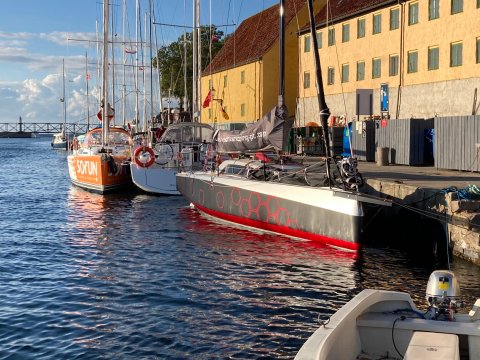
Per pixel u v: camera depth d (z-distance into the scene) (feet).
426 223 50.14
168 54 216.74
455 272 42.04
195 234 56.70
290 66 153.38
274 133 52.42
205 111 190.08
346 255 47.09
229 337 29.73
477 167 74.13
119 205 80.28
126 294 37.09
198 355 27.55
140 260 46.52
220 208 61.11
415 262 45.96
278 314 33.17
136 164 85.20
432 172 75.87
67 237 57.00
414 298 36.60
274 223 53.57
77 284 39.55
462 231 44.32
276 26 158.71
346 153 106.32
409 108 108.17
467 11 94.58
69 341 29.35
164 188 86.63
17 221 67.51
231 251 48.98
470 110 94.17
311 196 49.60
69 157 107.04
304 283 39.55
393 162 92.94
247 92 159.02
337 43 129.70
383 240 56.85
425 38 103.91
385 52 114.32
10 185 113.50
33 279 40.91
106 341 29.30
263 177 55.57
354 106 123.75
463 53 95.61
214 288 38.27
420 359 17.24
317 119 136.87
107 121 97.04
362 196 46.26
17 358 27.25
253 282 39.70
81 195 93.71
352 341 20.26
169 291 37.68
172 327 31.19
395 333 20.75
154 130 97.81
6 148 364.99
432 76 102.47
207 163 69.05
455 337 18.92
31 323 31.86
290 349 28.19
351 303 21.06
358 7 122.52
